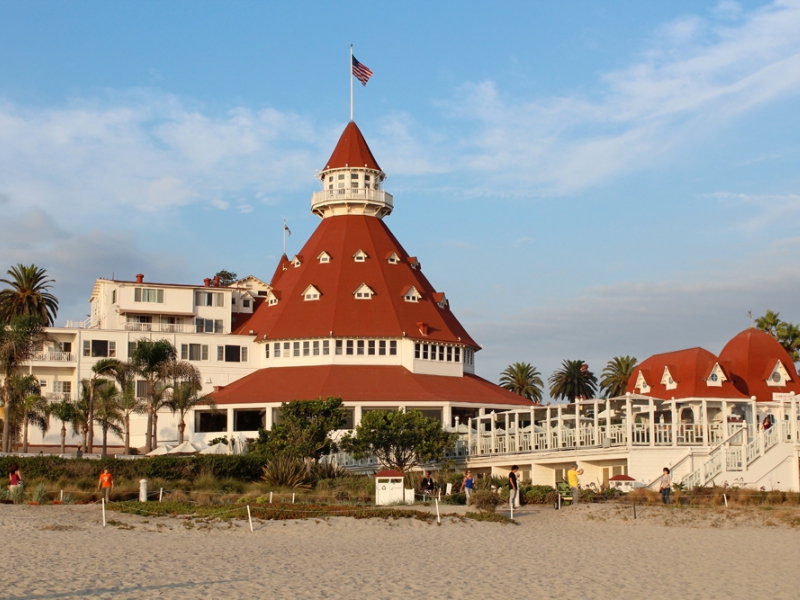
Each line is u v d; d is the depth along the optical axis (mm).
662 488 47719
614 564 32312
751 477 51938
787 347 113000
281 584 27359
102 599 24328
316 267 103812
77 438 91375
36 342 78438
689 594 27641
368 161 109812
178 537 36844
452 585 27984
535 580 29156
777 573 30969
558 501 49594
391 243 106750
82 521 39500
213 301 103438
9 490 48719
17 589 25172
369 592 26594
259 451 65312
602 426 59781
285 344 97438
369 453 66500
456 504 50719
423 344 97375
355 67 113062
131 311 99562
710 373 88688
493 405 92500
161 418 91938
